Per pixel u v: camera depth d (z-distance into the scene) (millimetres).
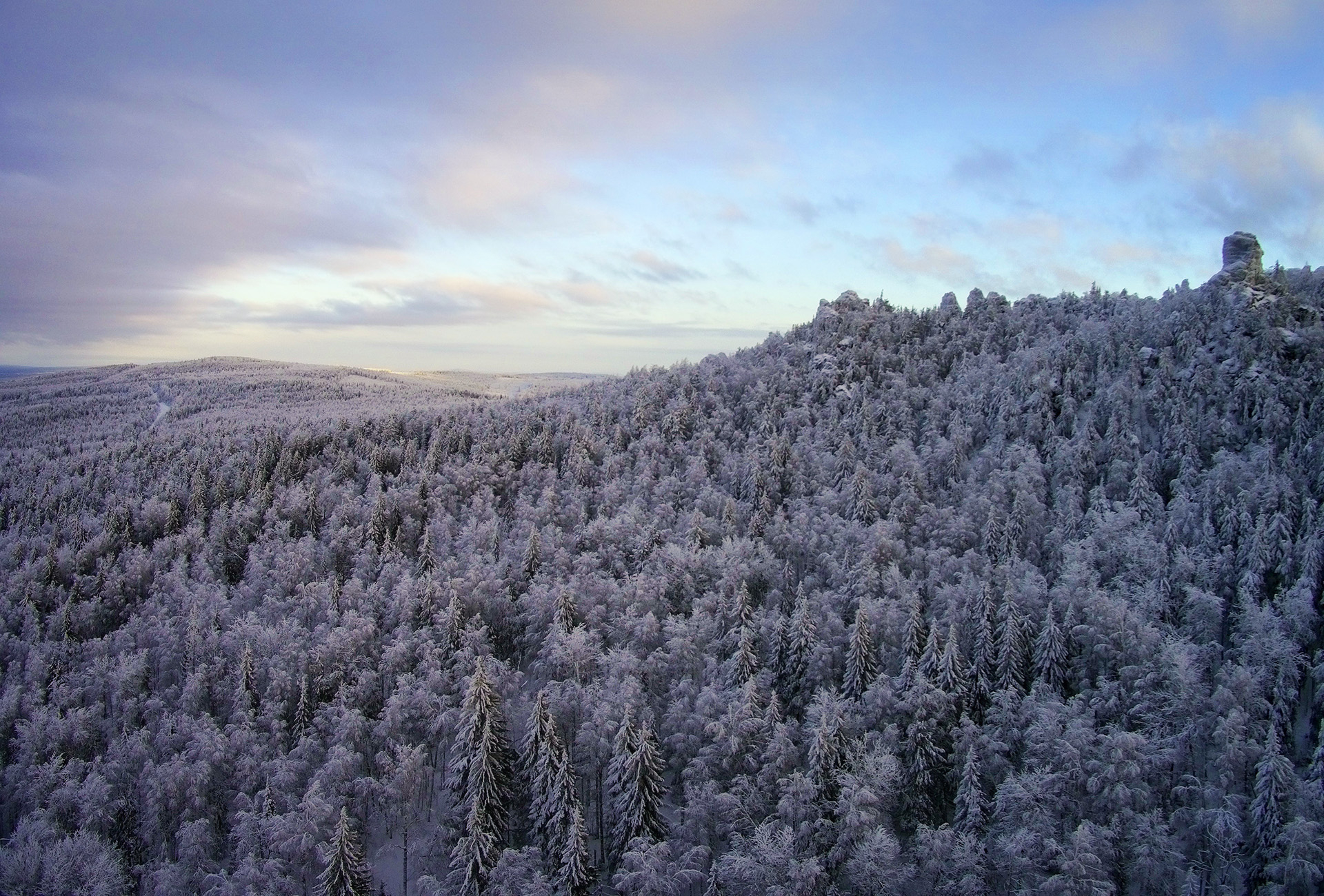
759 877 51000
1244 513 82188
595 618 82500
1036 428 112312
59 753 69312
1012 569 82375
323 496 129375
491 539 105875
